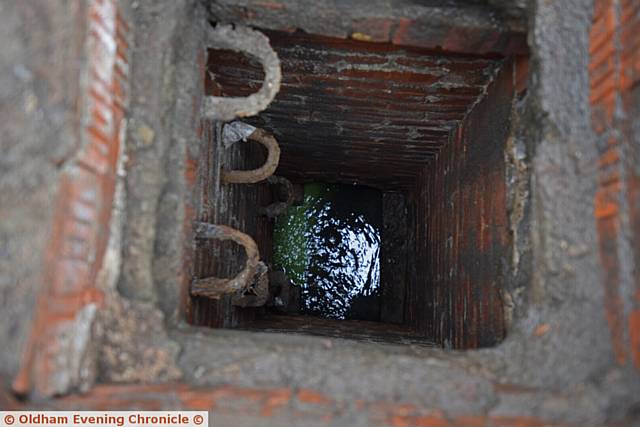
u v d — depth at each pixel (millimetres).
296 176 6074
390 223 6559
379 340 4348
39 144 1705
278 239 6449
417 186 5660
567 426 1802
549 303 2137
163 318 2137
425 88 3572
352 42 3084
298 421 1765
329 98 3875
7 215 1671
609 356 1967
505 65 3057
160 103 2260
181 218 2379
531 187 2391
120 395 1875
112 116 2062
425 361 2066
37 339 1657
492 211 3088
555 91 2236
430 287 4805
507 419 1851
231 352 2078
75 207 1783
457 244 3904
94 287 1967
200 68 2580
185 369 2051
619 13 2045
